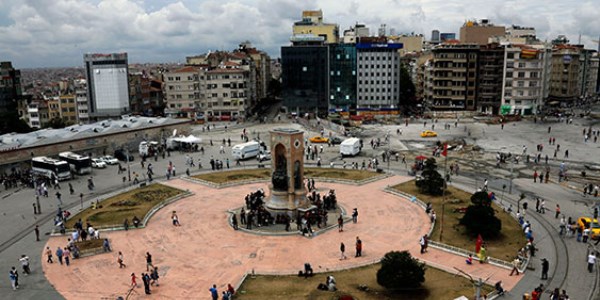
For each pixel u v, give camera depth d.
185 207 71.25
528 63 175.62
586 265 48.62
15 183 86.94
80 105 189.50
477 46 183.38
